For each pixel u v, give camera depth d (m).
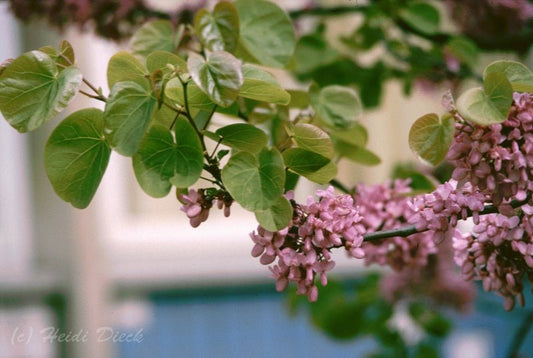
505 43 1.95
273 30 1.46
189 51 1.47
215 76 1.23
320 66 1.99
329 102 1.49
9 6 1.78
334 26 2.79
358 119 1.49
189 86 1.26
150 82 1.24
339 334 2.28
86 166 1.26
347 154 1.56
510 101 1.23
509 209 1.26
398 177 1.52
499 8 1.84
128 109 1.24
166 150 1.26
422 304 2.21
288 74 2.07
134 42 1.49
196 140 1.26
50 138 1.25
